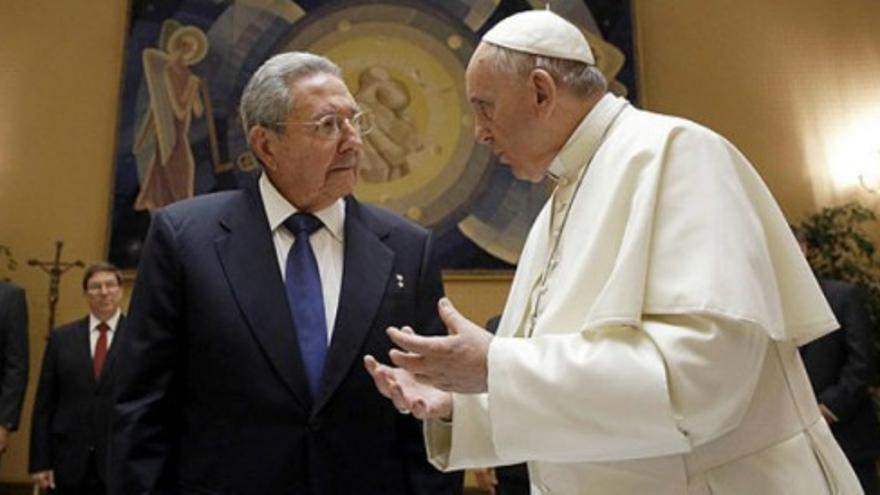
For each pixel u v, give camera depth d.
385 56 5.67
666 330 1.19
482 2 5.71
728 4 5.80
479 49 1.54
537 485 1.51
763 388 1.32
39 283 5.52
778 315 1.22
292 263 1.83
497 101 1.51
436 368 1.27
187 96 5.67
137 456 1.65
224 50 5.73
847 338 3.49
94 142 5.74
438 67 5.64
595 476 1.33
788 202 5.47
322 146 1.79
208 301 1.72
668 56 5.73
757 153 5.57
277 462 1.63
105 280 4.35
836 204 5.45
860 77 5.66
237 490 1.62
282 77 1.83
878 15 5.75
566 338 1.26
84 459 4.04
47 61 5.88
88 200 5.64
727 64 5.71
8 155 5.73
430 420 1.52
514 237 5.36
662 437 1.16
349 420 1.70
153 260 1.79
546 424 1.19
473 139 5.52
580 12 5.62
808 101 5.63
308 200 1.87
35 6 5.94
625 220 1.34
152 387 1.71
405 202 5.45
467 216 5.41
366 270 1.84
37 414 4.22
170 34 5.76
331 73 1.88
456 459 1.48
